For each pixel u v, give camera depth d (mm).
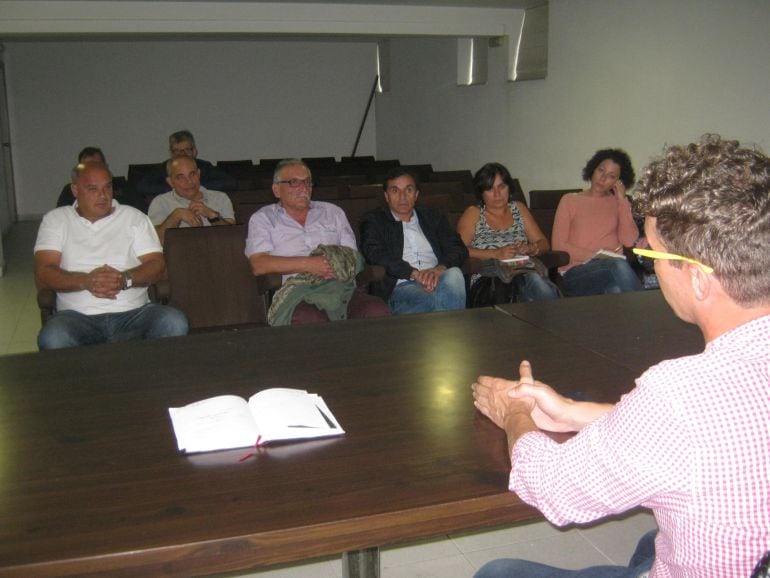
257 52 9984
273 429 1234
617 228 3746
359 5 6461
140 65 9609
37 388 1471
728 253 736
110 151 9719
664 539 837
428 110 8656
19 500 1033
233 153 10172
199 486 1068
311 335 1821
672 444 722
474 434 1245
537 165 6418
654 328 1876
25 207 9492
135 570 913
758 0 3928
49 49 9250
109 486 1071
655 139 4867
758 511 716
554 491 851
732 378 724
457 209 4242
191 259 3035
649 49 4844
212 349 1715
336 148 10531
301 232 3137
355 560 1384
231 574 1880
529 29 6340
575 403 1178
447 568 1915
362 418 1312
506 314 2025
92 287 2656
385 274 3105
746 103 4078
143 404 1383
